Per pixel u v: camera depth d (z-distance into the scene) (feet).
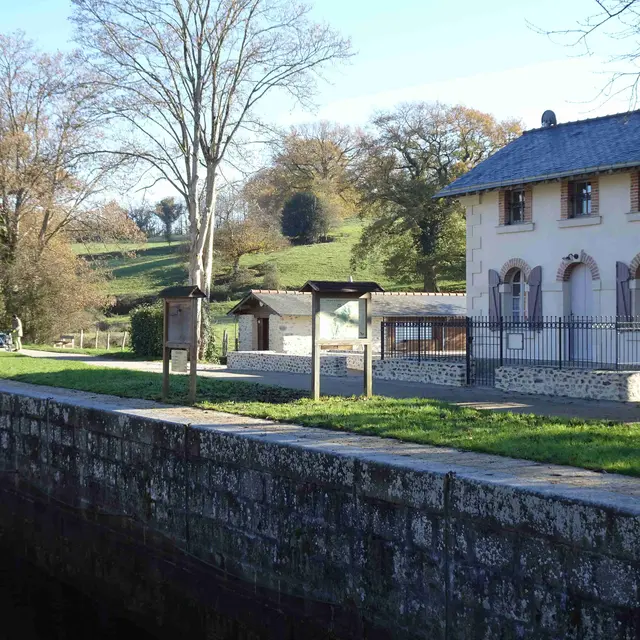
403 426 34.14
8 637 35.04
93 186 139.74
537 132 92.89
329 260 247.29
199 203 114.62
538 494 20.92
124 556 39.17
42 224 145.79
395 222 183.73
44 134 137.80
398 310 111.24
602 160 74.02
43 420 47.67
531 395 57.21
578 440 30.58
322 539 27.55
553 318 79.97
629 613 18.84
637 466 24.90
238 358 89.86
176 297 45.91
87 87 103.35
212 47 105.50
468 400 53.47
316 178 228.63
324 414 38.11
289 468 29.09
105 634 35.88
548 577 20.62
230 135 108.58
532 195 81.92
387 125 177.06
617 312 74.64
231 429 33.63
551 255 80.23
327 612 27.30
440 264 177.78
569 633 20.11
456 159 177.06
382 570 25.27
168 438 36.09
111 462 40.73
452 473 23.36
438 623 23.45
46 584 43.70
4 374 66.95
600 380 53.83
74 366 77.00
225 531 32.22
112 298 155.63
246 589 31.01
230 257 240.12
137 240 153.38
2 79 137.28
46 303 145.28
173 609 35.24
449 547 23.21
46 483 47.03
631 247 73.67
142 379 60.08
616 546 19.12
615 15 36.45
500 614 21.76
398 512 24.84
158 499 36.73
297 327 109.60
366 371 48.01
